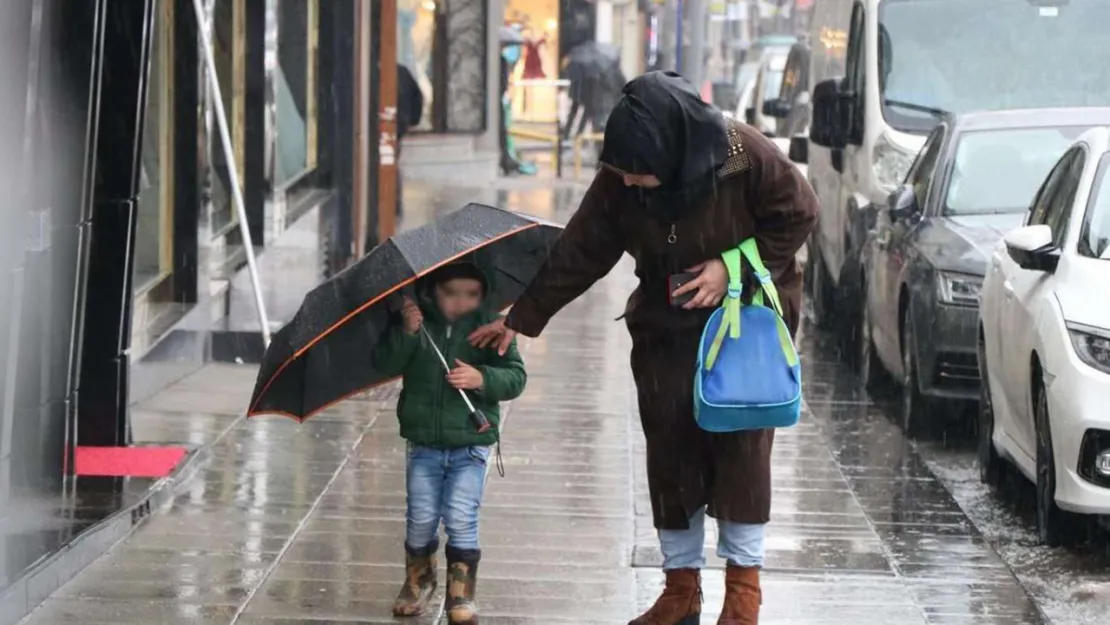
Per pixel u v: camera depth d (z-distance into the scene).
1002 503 26.97
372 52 54.53
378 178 55.12
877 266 35.41
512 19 101.38
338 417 31.03
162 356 33.31
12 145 20.89
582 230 18.11
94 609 19.64
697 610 18.62
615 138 16.86
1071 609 21.23
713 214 17.36
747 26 132.12
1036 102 40.31
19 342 23.14
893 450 30.28
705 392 17.12
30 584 19.56
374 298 17.75
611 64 94.50
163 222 35.62
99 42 23.58
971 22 41.31
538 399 33.88
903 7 41.44
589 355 39.56
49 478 24.06
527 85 96.25
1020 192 33.44
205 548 22.30
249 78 44.69
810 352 42.91
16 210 20.92
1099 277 23.58
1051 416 23.12
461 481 19.14
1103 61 40.84
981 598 21.03
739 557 17.91
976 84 40.78
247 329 38.38
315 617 19.61
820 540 23.61
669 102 16.86
